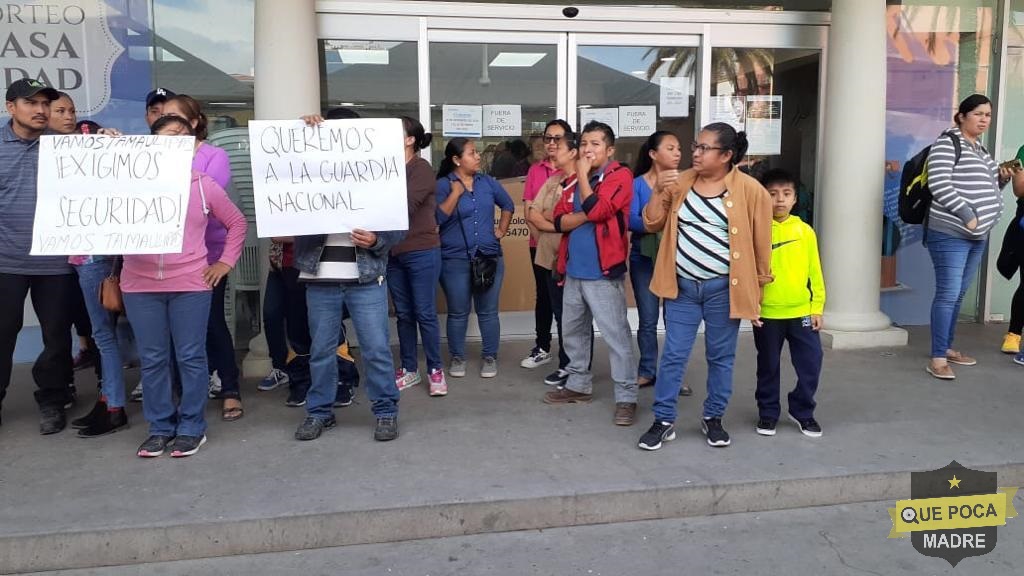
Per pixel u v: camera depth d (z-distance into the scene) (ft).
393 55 20.72
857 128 20.44
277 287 16.57
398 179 13.34
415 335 17.60
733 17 21.70
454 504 11.66
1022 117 23.81
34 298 14.71
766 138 22.57
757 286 13.19
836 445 13.96
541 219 15.84
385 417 14.32
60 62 19.24
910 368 18.86
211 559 11.10
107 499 11.80
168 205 12.57
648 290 17.01
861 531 11.84
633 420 15.20
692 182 13.46
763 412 14.40
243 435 14.53
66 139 12.54
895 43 22.74
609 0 21.42
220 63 19.94
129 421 15.37
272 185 13.11
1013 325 20.13
